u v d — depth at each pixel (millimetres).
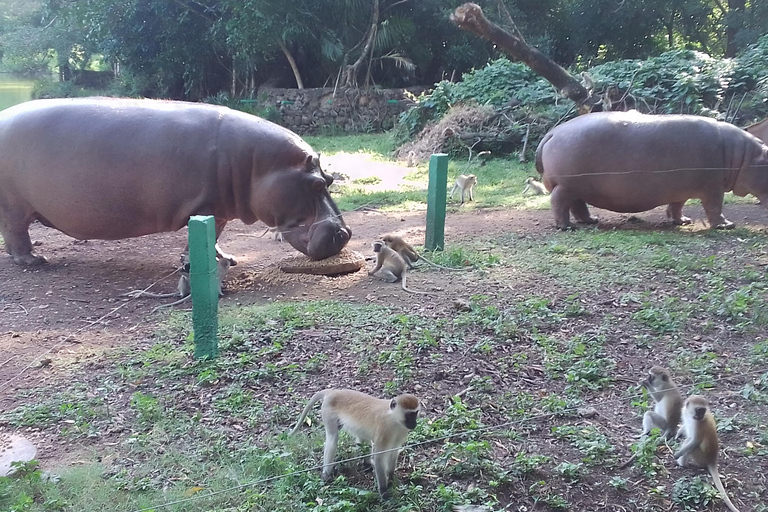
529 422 5402
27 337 7344
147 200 9406
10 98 27188
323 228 9531
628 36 35438
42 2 31438
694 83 20297
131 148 9234
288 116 30562
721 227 11789
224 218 9922
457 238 11578
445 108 23406
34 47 29953
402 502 4289
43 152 9375
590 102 18609
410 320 7438
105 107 9562
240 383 5953
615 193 11719
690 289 8461
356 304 8180
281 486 4430
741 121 20422
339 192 16297
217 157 9352
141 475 4617
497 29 17094
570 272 9258
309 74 34281
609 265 9562
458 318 7480
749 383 6043
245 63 31906
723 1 36812
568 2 35125
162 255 11039
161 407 5508
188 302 8570
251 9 28547
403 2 31812
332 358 6516
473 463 4684
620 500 4457
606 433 5254
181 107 9734
